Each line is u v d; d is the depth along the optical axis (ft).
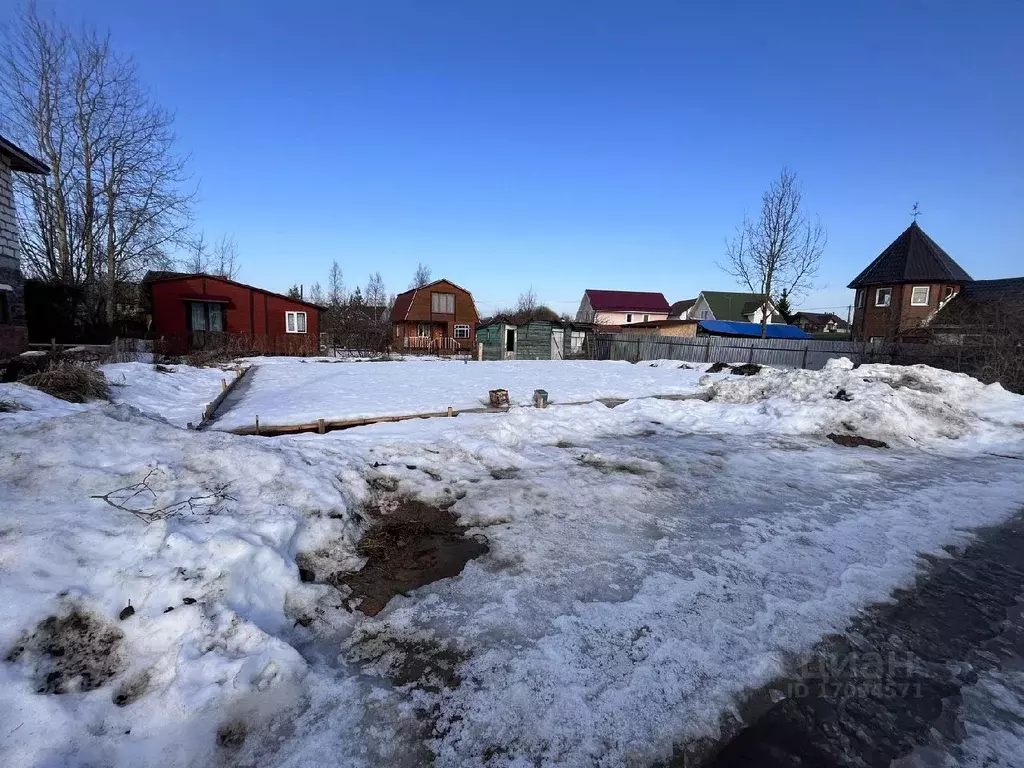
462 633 9.74
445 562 12.46
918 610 11.10
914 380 35.50
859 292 98.32
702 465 21.30
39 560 8.83
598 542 13.76
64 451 12.32
